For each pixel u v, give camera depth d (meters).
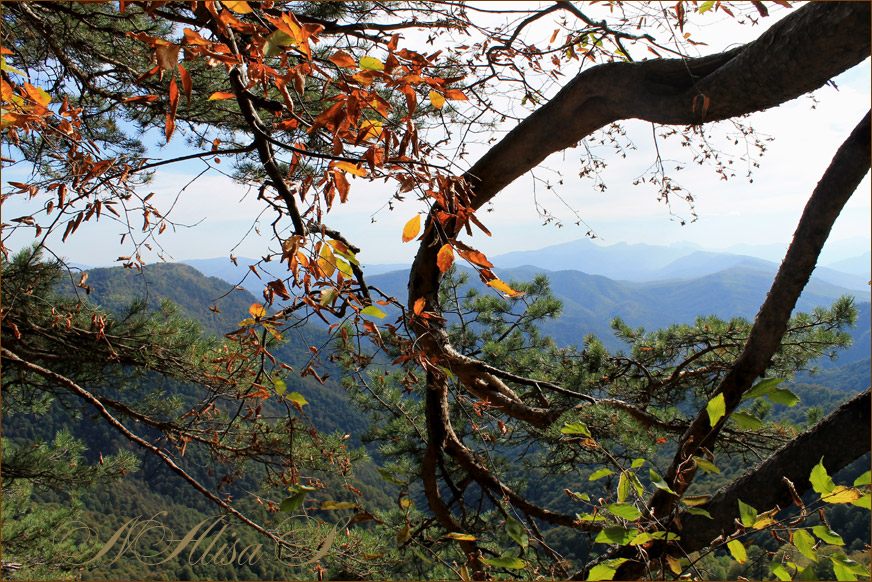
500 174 2.82
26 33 3.43
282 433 3.30
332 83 0.97
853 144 1.95
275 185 1.19
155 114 3.85
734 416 0.85
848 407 1.66
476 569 2.24
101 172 1.18
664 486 0.98
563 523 2.98
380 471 1.07
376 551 3.50
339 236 1.57
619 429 2.95
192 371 4.63
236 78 1.11
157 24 3.37
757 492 1.66
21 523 5.70
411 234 1.05
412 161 0.98
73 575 5.03
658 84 2.19
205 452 3.16
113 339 4.36
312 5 3.29
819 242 2.05
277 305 1.21
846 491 0.85
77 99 3.88
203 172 1.23
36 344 4.53
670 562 1.01
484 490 3.29
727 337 4.80
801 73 1.70
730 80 1.89
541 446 5.05
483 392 3.32
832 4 1.53
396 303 1.36
